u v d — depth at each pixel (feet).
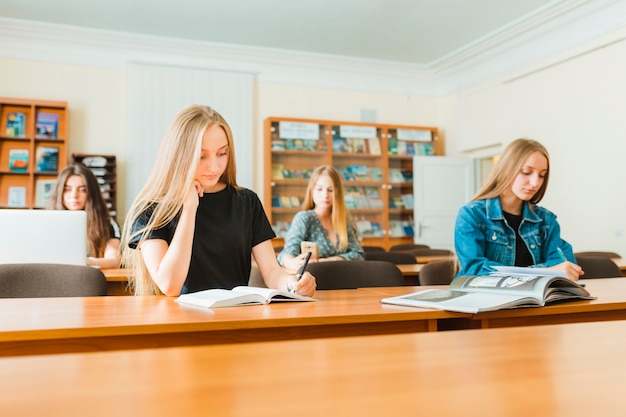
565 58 18.21
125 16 17.93
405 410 1.56
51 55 19.16
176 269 5.47
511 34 19.22
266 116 21.99
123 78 20.06
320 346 2.51
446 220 23.30
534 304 4.64
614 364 2.12
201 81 20.90
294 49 21.36
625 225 16.31
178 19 18.22
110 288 9.34
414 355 2.30
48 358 2.25
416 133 23.70
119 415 1.52
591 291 6.02
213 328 3.85
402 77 23.99
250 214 6.56
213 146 5.88
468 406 1.60
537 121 19.48
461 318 4.67
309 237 11.29
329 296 5.67
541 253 8.28
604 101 16.88
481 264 7.50
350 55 22.22
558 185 18.69
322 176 11.32
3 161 18.11
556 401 1.65
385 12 17.76
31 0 16.61
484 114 22.09
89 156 18.92
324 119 22.84
